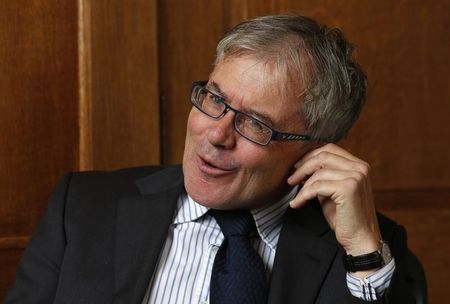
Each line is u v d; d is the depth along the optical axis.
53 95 4.83
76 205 4.04
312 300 3.82
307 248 3.93
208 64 5.23
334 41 3.84
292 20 3.76
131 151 5.00
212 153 3.66
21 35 4.74
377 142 5.58
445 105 5.67
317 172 3.81
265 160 3.72
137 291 3.79
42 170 4.84
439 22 5.62
